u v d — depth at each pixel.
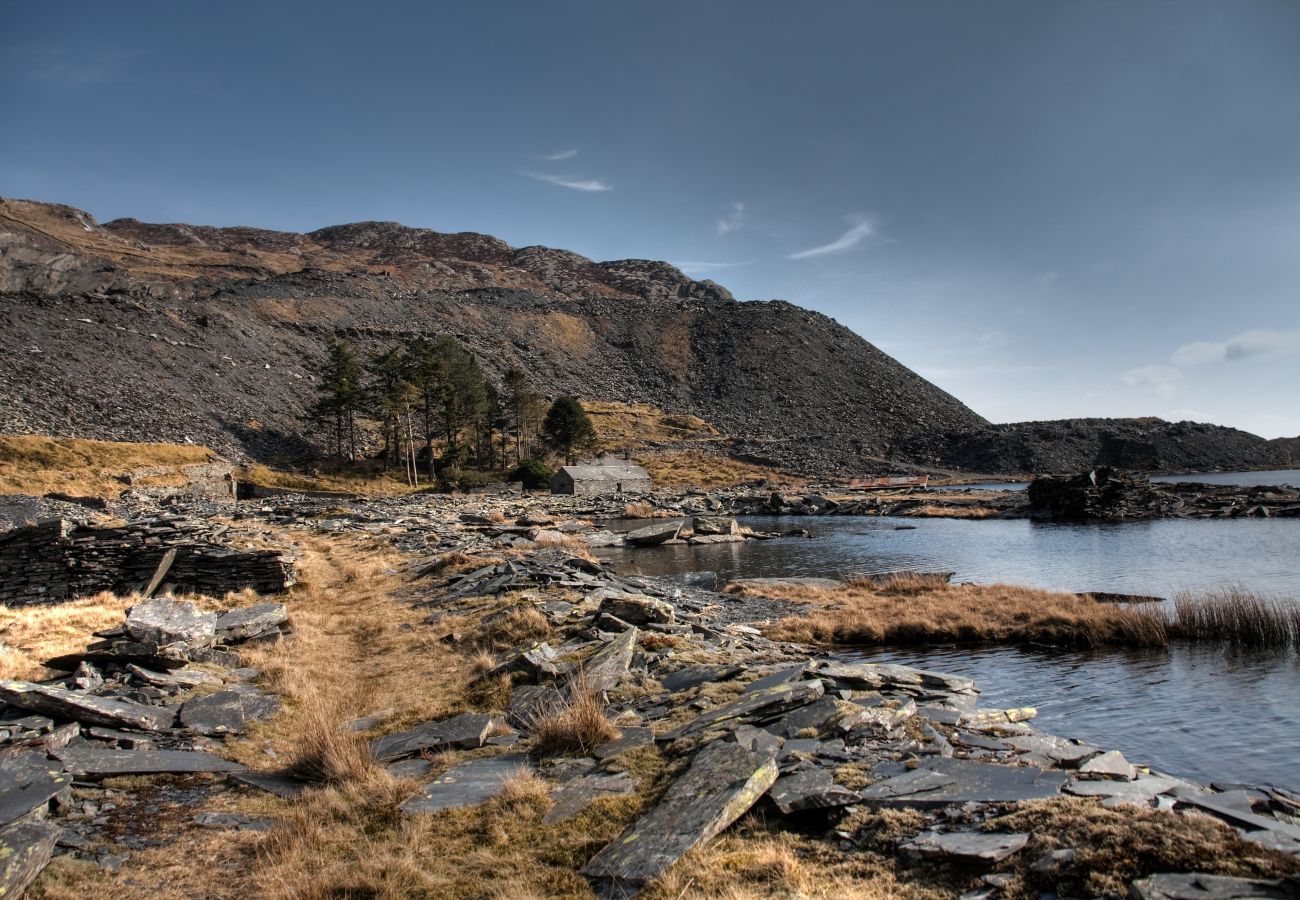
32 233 151.50
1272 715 15.98
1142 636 23.00
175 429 105.62
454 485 117.12
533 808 9.51
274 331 178.75
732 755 9.82
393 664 18.67
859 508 94.75
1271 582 36.16
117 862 8.38
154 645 16.78
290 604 27.52
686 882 7.27
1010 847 6.99
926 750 10.15
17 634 20.27
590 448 162.00
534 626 20.12
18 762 10.34
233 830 9.38
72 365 109.50
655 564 49.53
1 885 7.23
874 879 7.02
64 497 59.62
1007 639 24.22
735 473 160.50
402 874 8.10
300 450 120.56
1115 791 8.38
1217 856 6.19
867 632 24.75
